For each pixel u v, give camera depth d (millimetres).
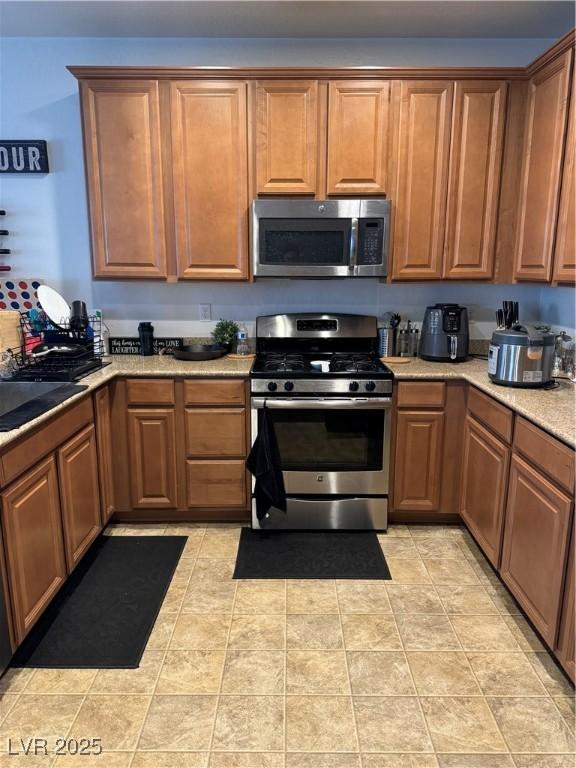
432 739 1584
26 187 3047
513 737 1592
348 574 2420
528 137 2648
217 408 2717
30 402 2070
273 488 2629
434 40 2908
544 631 1832
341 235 2688
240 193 2744
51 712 1681
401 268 2811
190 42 2912
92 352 2854
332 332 3074
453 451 2744
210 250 2803
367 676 1822
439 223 2768
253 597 2254
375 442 2699
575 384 2406
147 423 2738
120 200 2762
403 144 2686
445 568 2471
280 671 1845
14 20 2684
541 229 2533
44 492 1971
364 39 2908
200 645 1972
